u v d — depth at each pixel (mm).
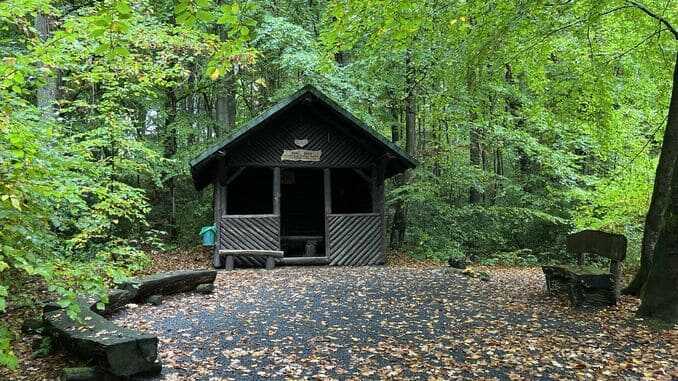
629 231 13305
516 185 17328
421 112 18078
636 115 12648
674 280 6668
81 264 4207
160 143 16203
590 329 6465
